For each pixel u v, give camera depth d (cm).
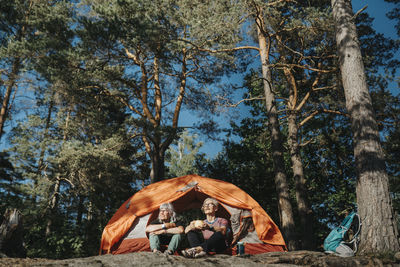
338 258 532
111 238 775
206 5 1307
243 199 823
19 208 1662
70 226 1794
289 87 1822
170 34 1266
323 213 2089
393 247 644
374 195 696
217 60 1750
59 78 1381
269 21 1370
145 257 521
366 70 1681
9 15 1641
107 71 1505
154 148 1633
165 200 830
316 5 1521
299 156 1644
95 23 1291
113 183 1897
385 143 1762
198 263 491
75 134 1877
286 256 560
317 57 1482
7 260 590
